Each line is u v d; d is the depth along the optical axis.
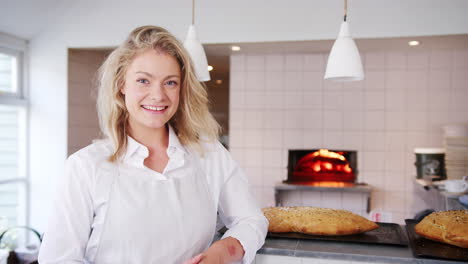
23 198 3.92
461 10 3.11
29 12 3.59
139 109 1.00
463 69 3.87
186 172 1.08
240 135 4.27
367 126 4.07
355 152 4.11
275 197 4.02
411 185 3.99
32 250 2.26
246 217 1.14
